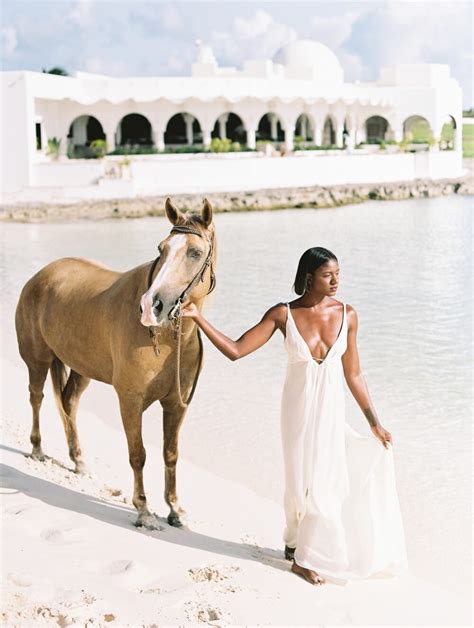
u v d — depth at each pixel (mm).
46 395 9758
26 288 6941
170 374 5559
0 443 7336
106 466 7344
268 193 43688
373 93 56906
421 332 14000
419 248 26516
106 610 4188
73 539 5211
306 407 5031
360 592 4980
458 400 10031
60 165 42812
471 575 5734
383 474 5219
